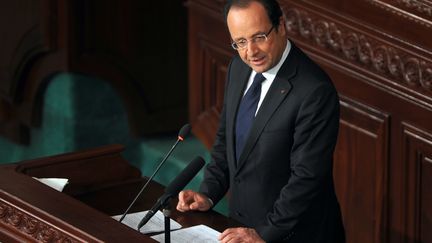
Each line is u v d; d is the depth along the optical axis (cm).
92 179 1405
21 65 2348
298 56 1267
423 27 1596
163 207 1185
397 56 1644
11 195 1221
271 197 1295
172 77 2355
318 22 1767
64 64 2245
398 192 1694
